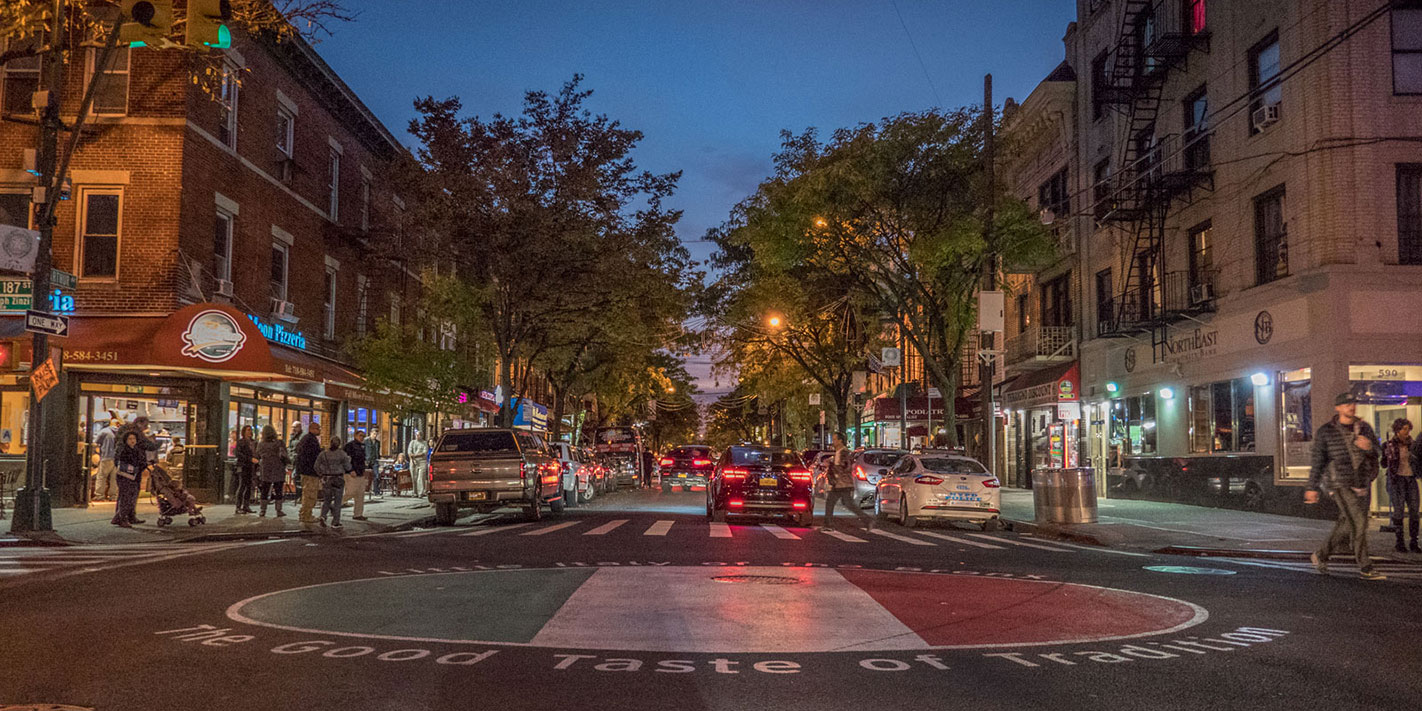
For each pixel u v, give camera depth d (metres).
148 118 21.95
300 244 27.72
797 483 20.77
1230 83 24.39
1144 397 29.42
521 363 42.09
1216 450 25.36
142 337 20.75
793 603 9.19
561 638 7.46
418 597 9.45
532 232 27.30
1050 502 20.08
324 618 8.28
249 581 10.62
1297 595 10.09
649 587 10.16
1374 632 7.96
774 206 27.31
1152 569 12.66
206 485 23.55
